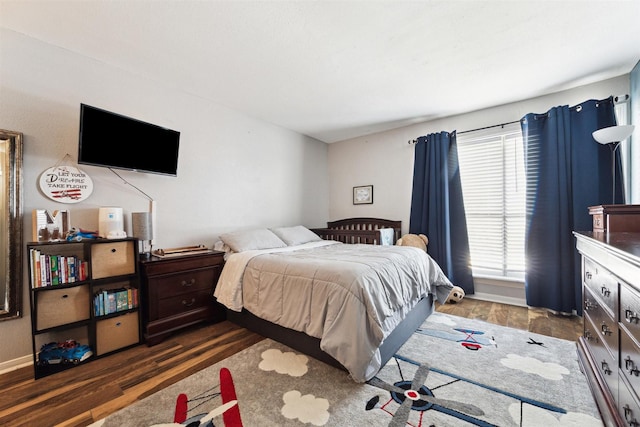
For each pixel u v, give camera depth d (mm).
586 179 2646
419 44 2074
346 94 2953
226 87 2791
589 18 1785
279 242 3258
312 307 1869
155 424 1335
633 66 2404
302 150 4398
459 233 3473
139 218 2303
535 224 2924
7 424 1354
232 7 1692
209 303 2596
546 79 2631
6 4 1643
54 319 1839
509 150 3271
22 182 1916
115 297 2074
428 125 3816
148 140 2439
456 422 1341
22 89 1942
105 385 1655
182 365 1872
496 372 1772
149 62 2326
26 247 1930
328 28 1895
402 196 4074
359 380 1580
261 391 1582
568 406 1442
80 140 2004
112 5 1667
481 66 2393
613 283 1248
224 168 3270
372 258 2244
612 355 1270
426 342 2213
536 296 2939
